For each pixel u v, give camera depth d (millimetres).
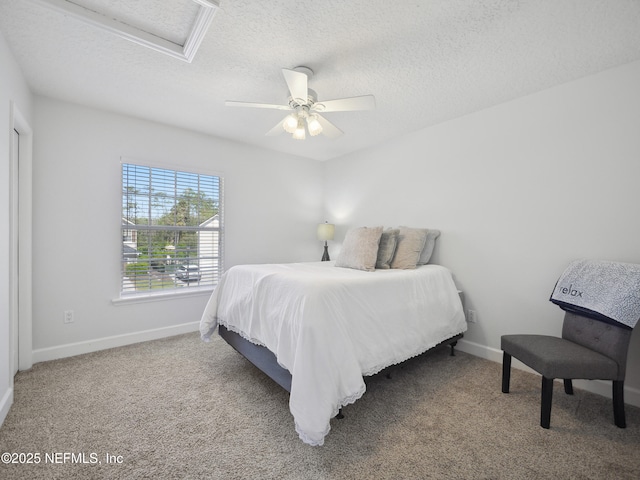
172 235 3102
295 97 1894
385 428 1586
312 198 4305
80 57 1899
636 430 1585
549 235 2236
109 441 1457
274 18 1552
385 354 1788
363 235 2654
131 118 2820
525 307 2359
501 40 1715
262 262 3793
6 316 1682
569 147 2143
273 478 1247
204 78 2156
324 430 1326
